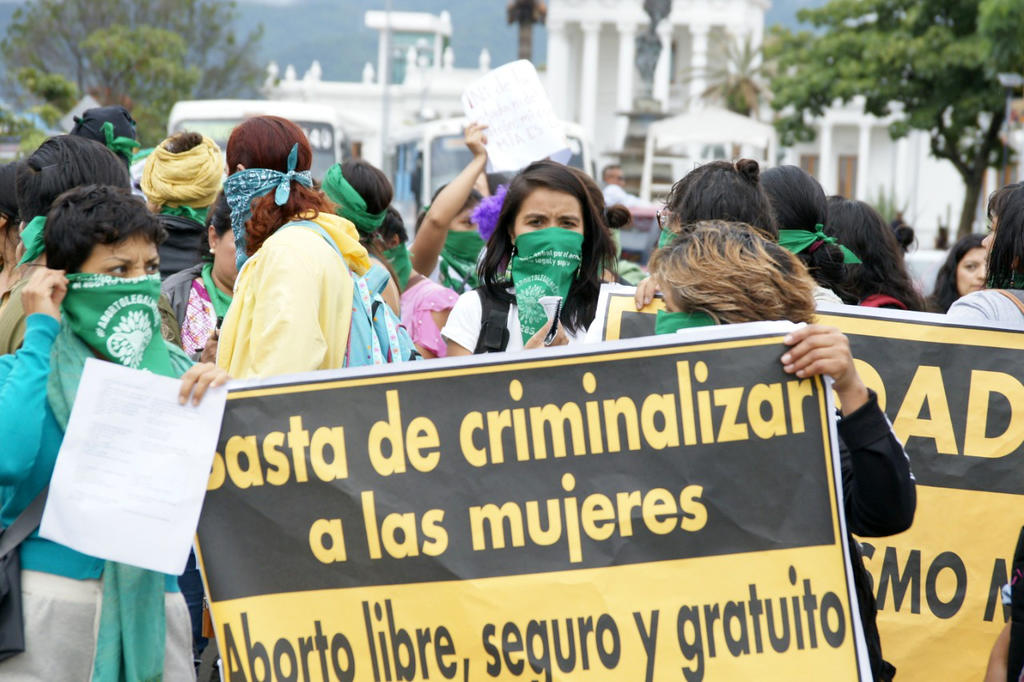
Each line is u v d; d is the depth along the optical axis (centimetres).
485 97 632
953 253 704
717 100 6375
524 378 328
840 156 7338
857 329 421
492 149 629
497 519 326
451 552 326
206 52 5159
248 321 372
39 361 329
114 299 334
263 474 331
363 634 327
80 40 4741
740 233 330
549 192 458
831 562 313
